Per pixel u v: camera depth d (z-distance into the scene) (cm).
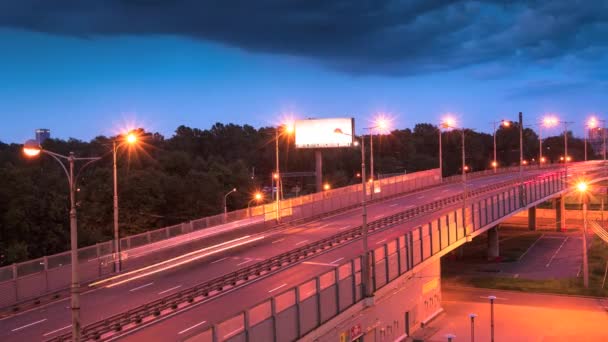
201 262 4962
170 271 4606
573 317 6062
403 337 5288
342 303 3706
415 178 10762
